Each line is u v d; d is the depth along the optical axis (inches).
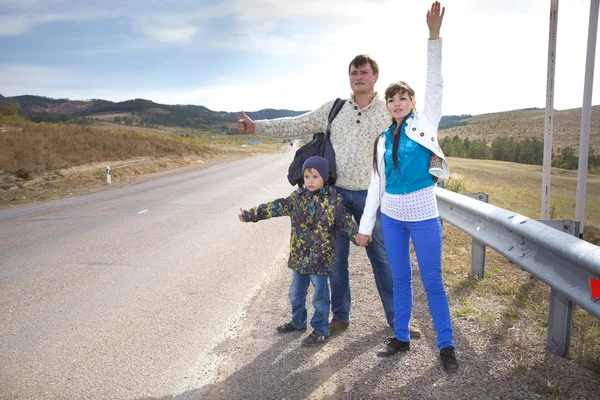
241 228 310.5
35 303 169.6
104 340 134.5
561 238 97.0
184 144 1513.3
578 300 89.6
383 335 130.0
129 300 170.1
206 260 228.1
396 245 116.5
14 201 523.5
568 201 524.4
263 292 175.8
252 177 732.7
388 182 115.6
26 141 911.0
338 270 131.6
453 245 219.6
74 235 301.0
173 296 173.8
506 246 125.4
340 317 134.2
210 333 137.7
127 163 948.6
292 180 133.3
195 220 344.5
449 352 108.0
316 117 140.6
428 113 109.0
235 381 107.7
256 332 137.0
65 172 761.6
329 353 119.9
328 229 123.8
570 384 95.8
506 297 149.3
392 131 115.7
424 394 97.0
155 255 240.4
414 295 161.2
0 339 137.6
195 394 102.8
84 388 107.0
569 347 108.4
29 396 104.0
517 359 108.6
